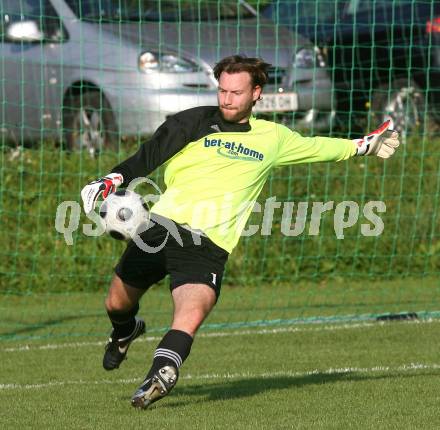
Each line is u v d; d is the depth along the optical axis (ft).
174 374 63.16
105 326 120.67
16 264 146.82
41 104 150.82
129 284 71.36
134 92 152.97
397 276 155.12
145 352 103.04
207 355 99.60
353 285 150.61
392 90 168.25
